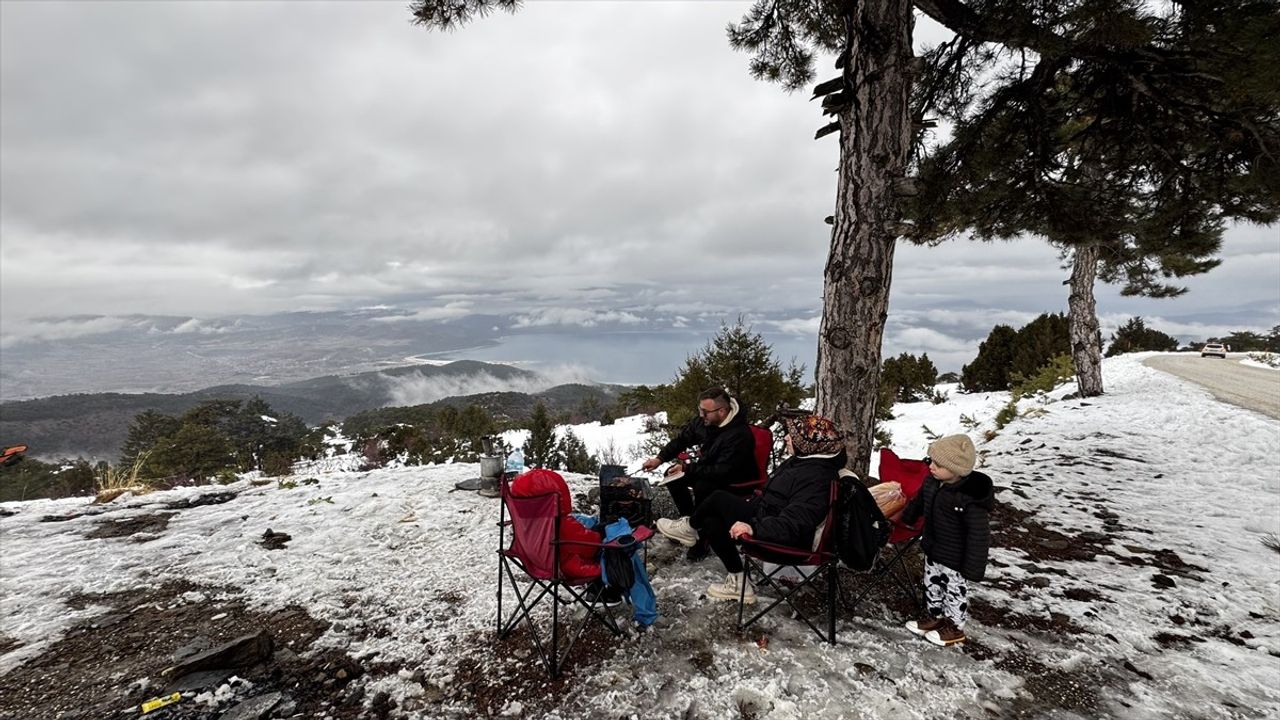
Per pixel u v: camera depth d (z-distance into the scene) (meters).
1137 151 5.03
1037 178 4.66
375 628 3.10
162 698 2.46
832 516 2.80
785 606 3.27
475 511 5.11
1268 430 8.15
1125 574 3.80
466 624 3.11
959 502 2.72
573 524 2.76
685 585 3.54
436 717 2.37
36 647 2.94
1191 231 5.41
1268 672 2.68
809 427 3.05
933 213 4.37
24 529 4.80
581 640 2.91
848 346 4.07
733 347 8.12
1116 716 2.36
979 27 3.68
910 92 3.91
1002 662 2.73
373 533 4.64
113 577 3.83
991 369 23.44
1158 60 3.71
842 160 4.06
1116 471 6.57
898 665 2.69
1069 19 3.20
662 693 2.48
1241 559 4.06
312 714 2.40
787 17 5.53
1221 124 4.16
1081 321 13.12
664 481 4.06
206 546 4.39
